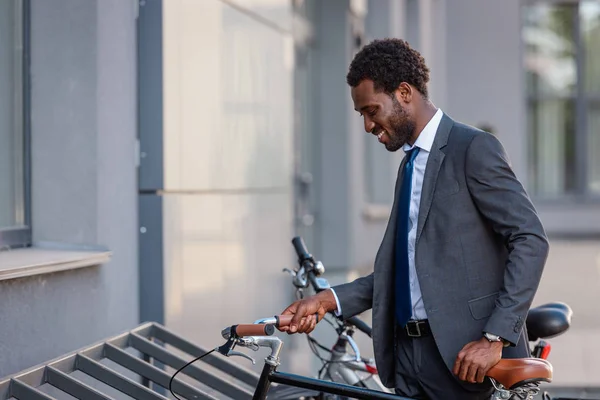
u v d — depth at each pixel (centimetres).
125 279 495
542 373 282
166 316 513
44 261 402
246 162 656
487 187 299
